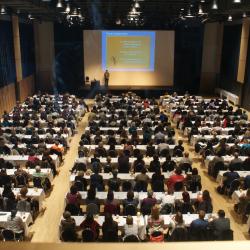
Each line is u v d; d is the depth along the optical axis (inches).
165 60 1152.2
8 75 898.1
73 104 849.5
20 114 746.8
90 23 1133.1
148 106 821.2
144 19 1056.2
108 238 302.0
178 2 692.7
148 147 516.7
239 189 434.6
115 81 1169.4
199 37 1168.8
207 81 1197.7
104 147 539.8
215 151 534.6
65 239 301.6
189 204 345.1
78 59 1193.4
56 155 540.4
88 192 364.5
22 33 1030.4
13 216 327.6
